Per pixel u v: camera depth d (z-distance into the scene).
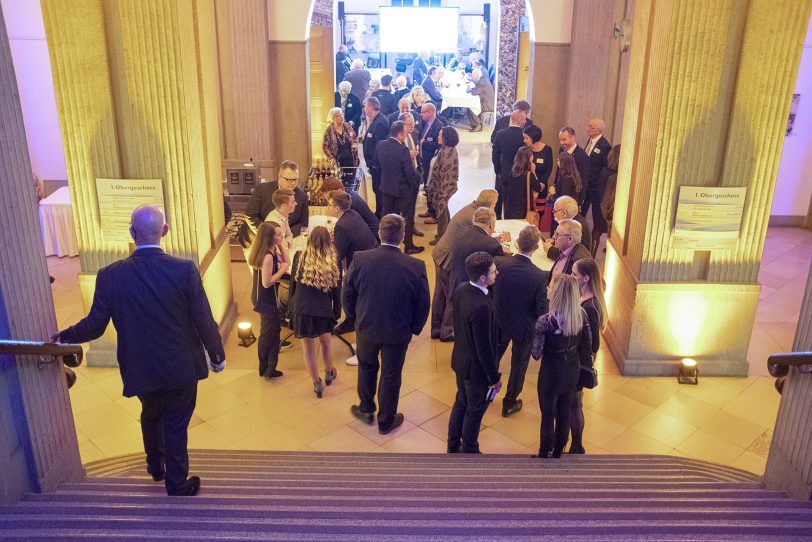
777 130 5.59
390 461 4.62
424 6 20.97
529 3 10.33
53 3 5.40
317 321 5.68
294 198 6.57
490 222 5.86
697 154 5.69
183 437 3.48
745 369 6.30
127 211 5.96
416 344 6.90
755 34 5.33
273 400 5.90
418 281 5.05
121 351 3.41
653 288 6.05
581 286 4.66
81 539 2.50
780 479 3.48
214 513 2.91
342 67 16.81
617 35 9.62
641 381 6.23
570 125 10.55
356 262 5.11
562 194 7.80
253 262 5.78
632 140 6.37
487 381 4.67
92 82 5.61
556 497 3.36
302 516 2.90
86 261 6.14
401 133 8.83
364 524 2.72
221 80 10.23
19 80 10.07
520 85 16.75
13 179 2.97
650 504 3.09
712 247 5.91
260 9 9.91
